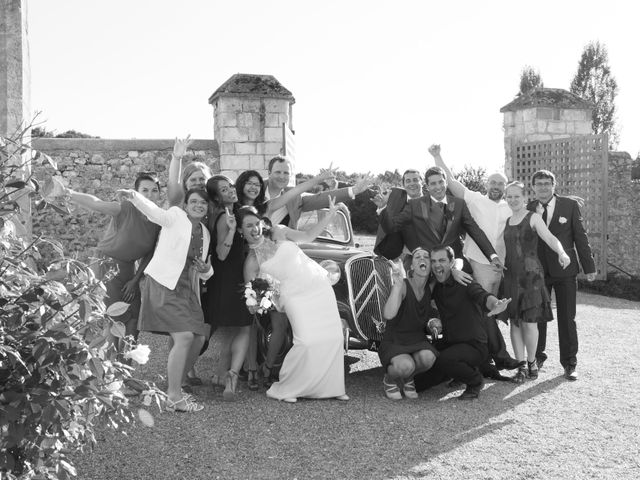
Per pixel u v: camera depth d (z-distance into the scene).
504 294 6.86
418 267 6.11
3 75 6.95
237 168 12.98
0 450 3.05
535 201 7.16
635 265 16.19
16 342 3.17
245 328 6.07
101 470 4.36
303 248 7.13
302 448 4.81
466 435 5.12
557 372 7.13
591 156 15.03
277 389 6.07
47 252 11.53
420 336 6.16
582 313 11.20
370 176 6.93
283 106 13.14
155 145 13.48
